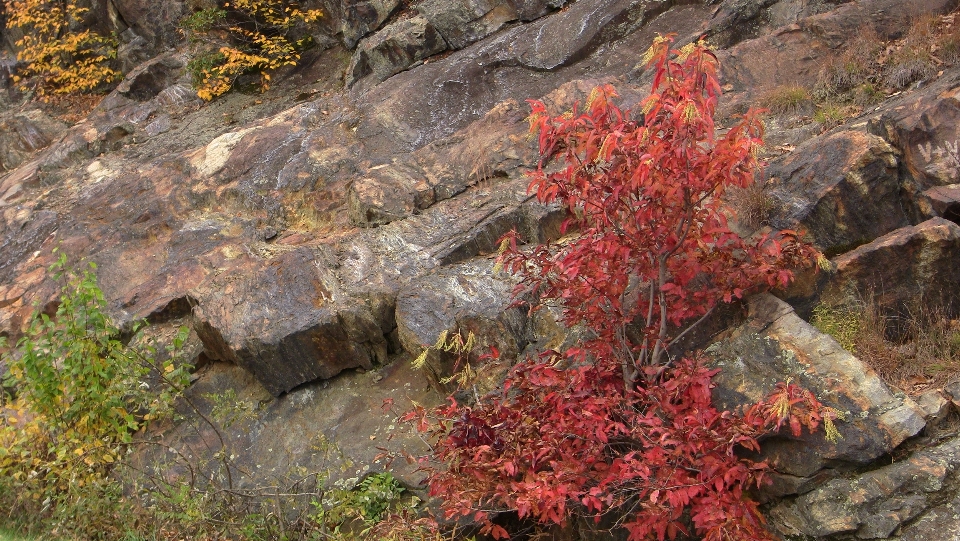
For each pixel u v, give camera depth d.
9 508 5.88
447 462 4.96
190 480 6.02
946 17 7.30
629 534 4.86
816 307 5.35
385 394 6.18
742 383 4.93
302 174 8.02
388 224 7.05
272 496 5.49
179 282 7.26
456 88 8.64
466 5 9.61
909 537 4.29
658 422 4.48
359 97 9.09
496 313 5.77
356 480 5.61
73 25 13.12
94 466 5.96
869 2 7.77
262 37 10.70
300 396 6.38
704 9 8.67
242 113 10.20
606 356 5.09
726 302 5.02
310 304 6.38
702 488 4.39
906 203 5.64
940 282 5.29
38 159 11.02
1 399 6.79
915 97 6.25
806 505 4.55
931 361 5.05
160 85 11.42
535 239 6.54
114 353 6.11
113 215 8.41
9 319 7.61
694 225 4.88
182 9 12.08
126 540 5.42
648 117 4.49
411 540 4.81
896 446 4.52
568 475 4.48
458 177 7.37
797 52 7.54
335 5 10.88
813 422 4.35
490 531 5.13
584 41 8.73
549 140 4.82
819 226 5.52
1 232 8.86
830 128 6.55
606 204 4.70
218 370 6.84
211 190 8.23
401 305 6.04
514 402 5.11
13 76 13.39
